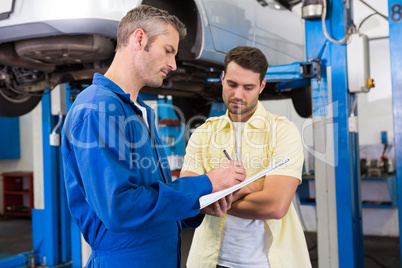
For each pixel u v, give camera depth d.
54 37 2.29
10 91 3.15
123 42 1.25
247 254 1.46
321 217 2.71
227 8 2.87
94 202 1.07
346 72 2.64
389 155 5.19
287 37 3.77
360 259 2.90
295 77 2.61
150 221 1.07
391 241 5.01
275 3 3.66
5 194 7.16
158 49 1.23
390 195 4.91
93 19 2.13
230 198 1.27
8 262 3.72
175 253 1.30
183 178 1.18
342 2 2.64
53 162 3.77
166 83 3.05
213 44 2.70
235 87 1.48
